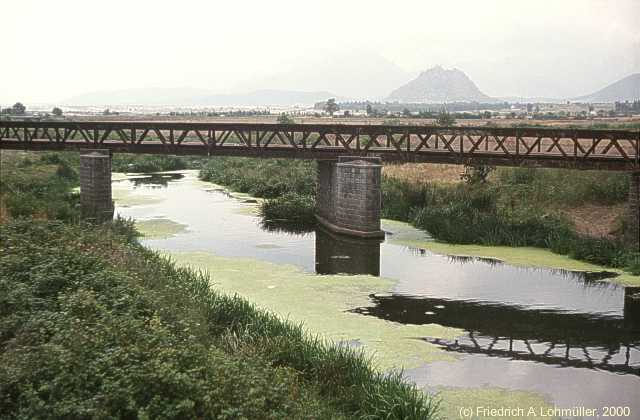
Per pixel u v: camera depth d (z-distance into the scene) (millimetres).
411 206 29062
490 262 20672
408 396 9320
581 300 16250
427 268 19812
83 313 9789
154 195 37406
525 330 13883
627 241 21344
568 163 22453
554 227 23438
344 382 10125
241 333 11773
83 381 7238
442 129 24609
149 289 12398
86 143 30688
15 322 9555
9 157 47438
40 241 14859
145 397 7082
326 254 21797
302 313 14852
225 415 6852
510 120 82562
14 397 7305
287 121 72062
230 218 29625
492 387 10789
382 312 15070
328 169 27391
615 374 11461
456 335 13484
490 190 28641
